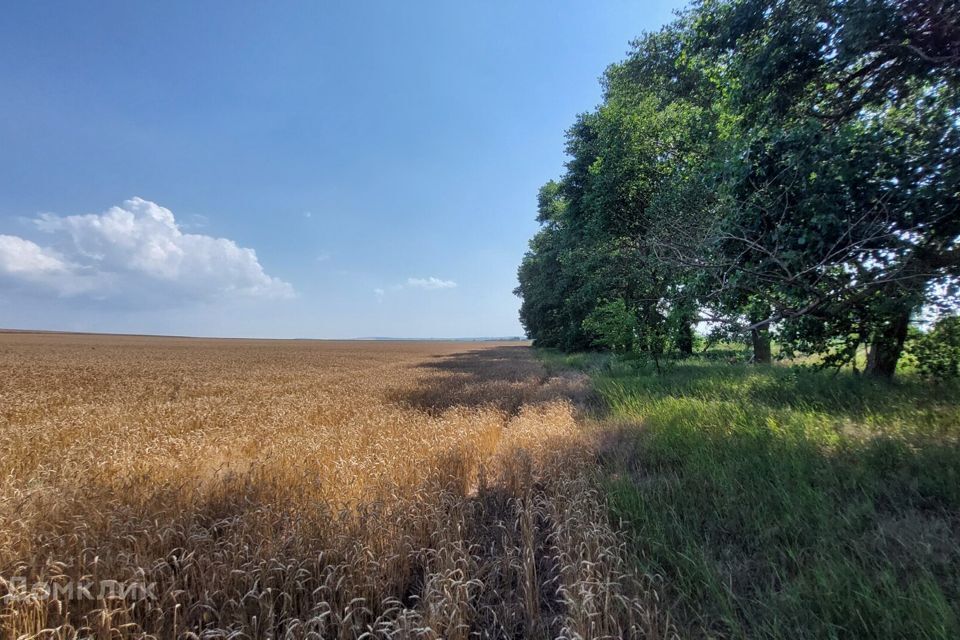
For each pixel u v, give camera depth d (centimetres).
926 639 221
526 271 4047
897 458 461
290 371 2511
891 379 859
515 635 288
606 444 638
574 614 253
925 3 469
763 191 545
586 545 308
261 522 370
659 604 273
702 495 421
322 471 530
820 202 498
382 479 484
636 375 1466
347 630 267
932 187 468
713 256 627
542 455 580
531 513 393
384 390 1518
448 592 269
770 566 306
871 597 253
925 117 538
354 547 330
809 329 714
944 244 512
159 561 299
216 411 1019
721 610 268
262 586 297
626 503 404
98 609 262
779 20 607
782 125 636
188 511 401
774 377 1045
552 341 4434
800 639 238
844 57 541
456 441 651
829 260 529
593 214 1755
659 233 909
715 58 739
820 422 614
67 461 565
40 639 260
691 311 754
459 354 5147
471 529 401
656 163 1577
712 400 840
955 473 402
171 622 282
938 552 298
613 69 1727
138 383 1722
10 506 390
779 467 456
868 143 496
